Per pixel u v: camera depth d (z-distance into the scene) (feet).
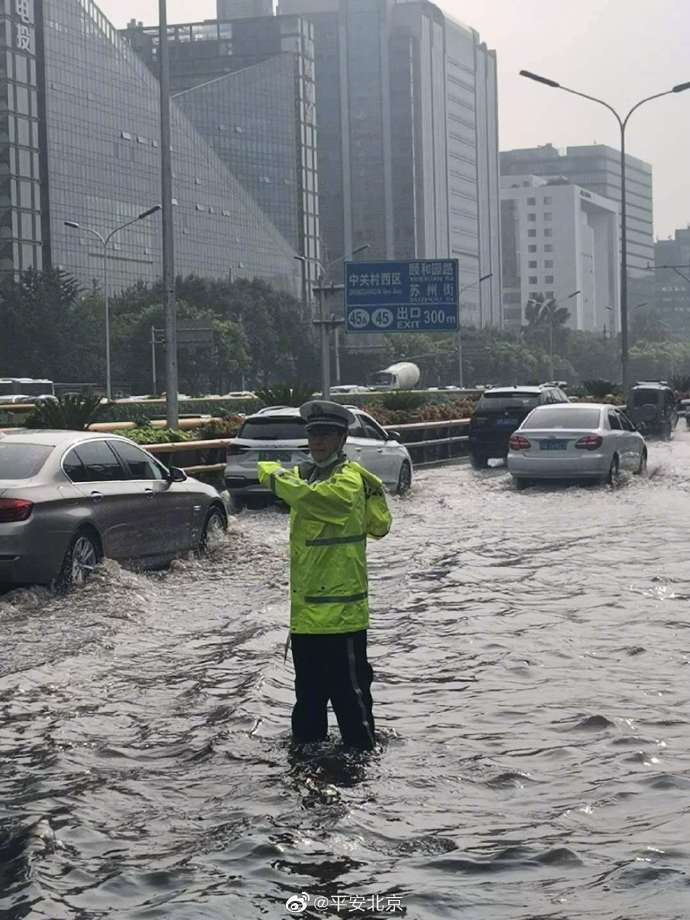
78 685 26.53
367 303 107.55
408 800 18.69
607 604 35.96
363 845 16.63
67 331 293.43
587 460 75.92
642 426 142.82
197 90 526.57
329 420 21.59
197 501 46.24
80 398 76.07
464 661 28.63
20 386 243.60
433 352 415.03
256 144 547.08
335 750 21.36
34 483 37.60
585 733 22.33
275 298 363.56
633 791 18.95
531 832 17.19
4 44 389.39
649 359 617.21
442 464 107.65
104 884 15.26
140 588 39.42
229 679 27.12
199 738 22.29
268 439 67.21
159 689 26.20
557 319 594.65
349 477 21.31
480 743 21.80
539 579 40.98
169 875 15.55
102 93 435.12
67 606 36.27
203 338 142.51
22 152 395.75
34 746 21.88
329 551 21.29
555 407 80.18
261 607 36.45
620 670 27.48
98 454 41.39
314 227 575.38
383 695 25.49
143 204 459.32
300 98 564.30
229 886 15.15
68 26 417.28
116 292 440.04
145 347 301.02
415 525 58.44
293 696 25.58
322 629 21.20
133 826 17.53
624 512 62.69
